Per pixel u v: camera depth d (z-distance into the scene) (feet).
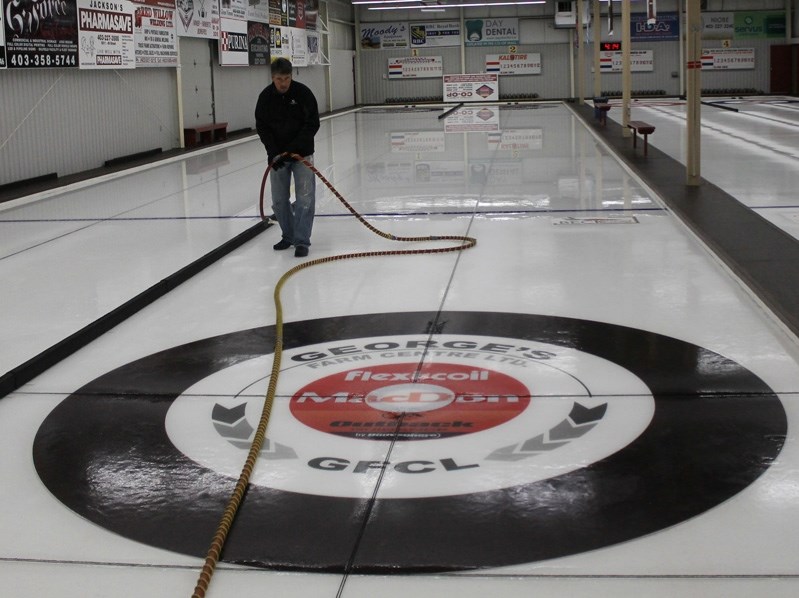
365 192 40.98
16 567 10.03
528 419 13.74
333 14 119.14
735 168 44.52
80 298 22.35
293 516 10.91
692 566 9.50
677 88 127.13
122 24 56.24
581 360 16.48
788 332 17.39
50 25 47.39
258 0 85.92
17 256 28.02
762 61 124.67
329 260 26.16
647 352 16.81
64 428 14.15
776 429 13.03
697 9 35.53
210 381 16.10
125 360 17.57
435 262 25.36
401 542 10.20
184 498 11.56
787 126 70.08
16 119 45.01
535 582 9.31
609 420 13.58
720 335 17.71
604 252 25.89
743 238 25.82
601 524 10.44
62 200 41.57
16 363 17.24
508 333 18.33
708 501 10.91
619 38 126.82
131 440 13.55
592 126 72.69
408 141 67.51
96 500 11.62
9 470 12.64
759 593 8.97
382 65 132.16
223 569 9.80
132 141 59.16
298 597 9.22
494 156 54.60
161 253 27.78
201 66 72.90
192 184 46.29
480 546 10.05
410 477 11.87
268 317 20.29
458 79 130.72
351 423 13.83
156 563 10.02
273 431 13.62
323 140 70.85
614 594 9.04
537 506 10.93
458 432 13.33
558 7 124.88
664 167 44.39
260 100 26.89
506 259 25.45
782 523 10.34
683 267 23.66
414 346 17.65
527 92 130.41
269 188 43.62
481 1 120.37
